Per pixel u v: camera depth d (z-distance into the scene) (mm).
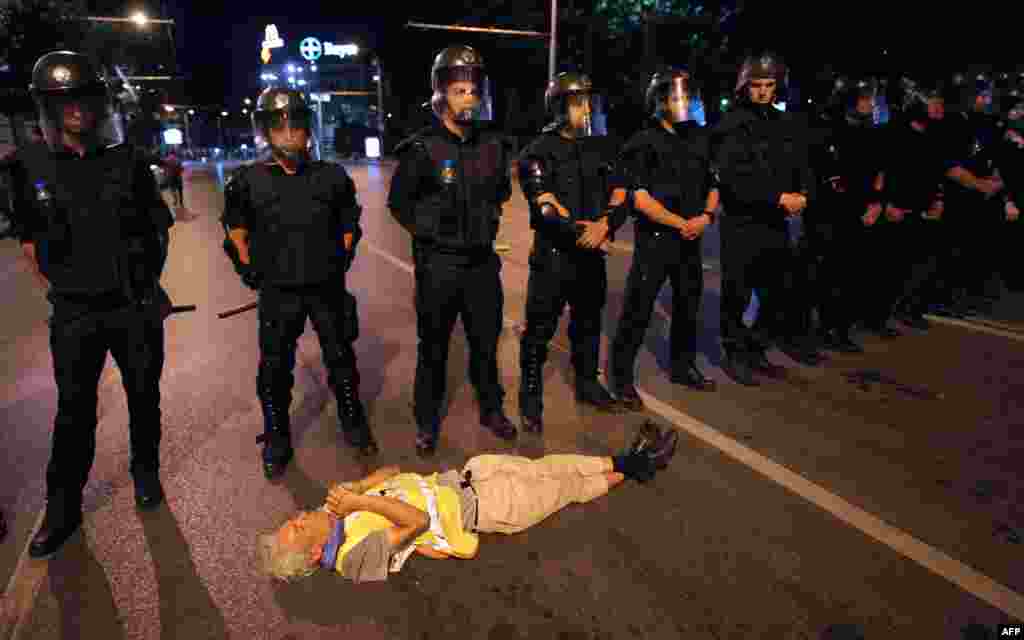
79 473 2797
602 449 3566
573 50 29672
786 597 2406
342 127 58094
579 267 3676
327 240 3223
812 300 5137
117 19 19719
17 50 16484
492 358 3660
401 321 6098
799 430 3766
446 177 3256
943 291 6348
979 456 3461
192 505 3012
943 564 2594
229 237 3203
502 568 2576
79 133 2566
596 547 2695
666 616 2312
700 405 4129
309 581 2520
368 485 2660
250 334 5695
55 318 2701
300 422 3916
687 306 4266
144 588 2467
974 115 5781
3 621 2299
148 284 2852
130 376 2867
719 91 24641
